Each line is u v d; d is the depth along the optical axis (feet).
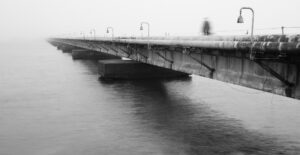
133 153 68.90
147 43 111.24
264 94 128.57
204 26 105.40
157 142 75.31
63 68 231.91
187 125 88.28
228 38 75.77
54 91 139.85
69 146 72.95
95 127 86.99
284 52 47.50
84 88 147.33
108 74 176.04
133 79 174.91
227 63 73.05
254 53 54.39
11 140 76.84
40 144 74.18
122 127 86.89
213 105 111.65
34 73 203.10
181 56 98.73
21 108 109.09
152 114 100.48
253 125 87.10
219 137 78.13
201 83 160.35
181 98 124.36
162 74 178.91
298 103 111.34
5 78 181.06
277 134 79.36
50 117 97.14
